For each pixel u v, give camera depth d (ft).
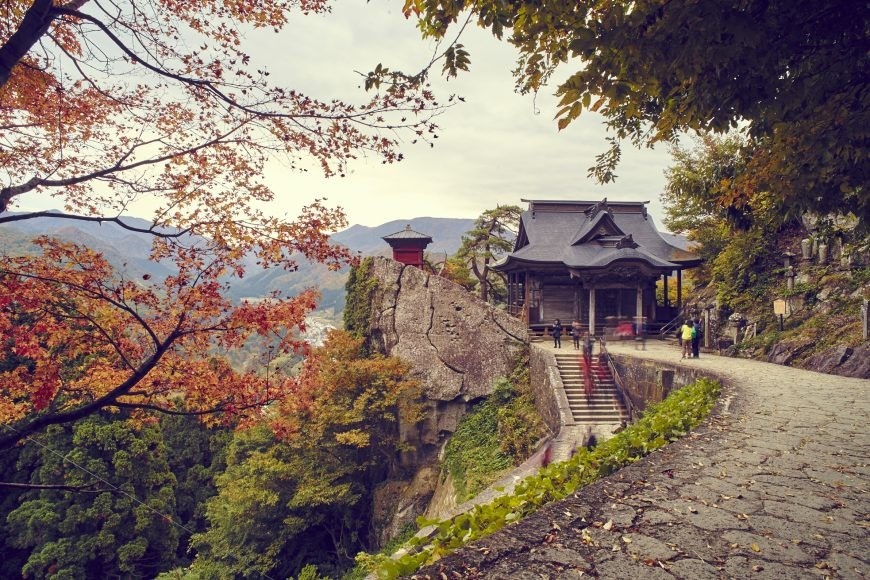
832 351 48.24
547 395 62.69
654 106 19.56
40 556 59.11
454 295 84.28
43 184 20.30
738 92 13.46
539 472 19.01
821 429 23.25
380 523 75.00
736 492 14.75
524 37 14.73
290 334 24.57
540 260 94.73
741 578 9.70
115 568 65.16
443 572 9.62
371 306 90.43
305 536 77.36
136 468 68.28
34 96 20.57
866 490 15.02
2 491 67.31
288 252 23.02
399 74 14.89
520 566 9.97
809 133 14.89
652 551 10.81
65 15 19.06
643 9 12.12
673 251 99.40
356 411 72.84
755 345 61.41
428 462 79.10
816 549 11.07
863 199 15.89
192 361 24.49
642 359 56.59
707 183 63.41
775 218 19.66
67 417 21.39
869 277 54.39
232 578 68.90
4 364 48.88
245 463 79.15
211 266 21.49
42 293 20.48
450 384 80.33
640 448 19.98
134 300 21.57
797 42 13.32
